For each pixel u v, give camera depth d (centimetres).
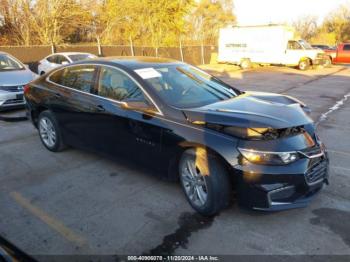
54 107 529
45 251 317
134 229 349
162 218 367
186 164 379
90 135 483
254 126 334
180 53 2750
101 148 473
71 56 1461
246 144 331
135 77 426
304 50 2330
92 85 479
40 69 1522
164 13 3017
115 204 397
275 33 2392
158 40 3031
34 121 602
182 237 335
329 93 1226
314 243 323
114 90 448
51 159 533
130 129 421
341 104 1002
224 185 347
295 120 353
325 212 375
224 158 338
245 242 326
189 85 445
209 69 2412
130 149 431
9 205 398
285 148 331
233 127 342
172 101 403
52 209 389
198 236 336
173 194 418
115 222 362
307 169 337
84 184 448
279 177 327
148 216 372
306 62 2338
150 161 413
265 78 1795
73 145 525
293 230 343
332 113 878
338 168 496
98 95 467
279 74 2027
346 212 374
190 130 365
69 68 526
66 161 524
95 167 500
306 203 346
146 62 473
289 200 338
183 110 382
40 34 2252
